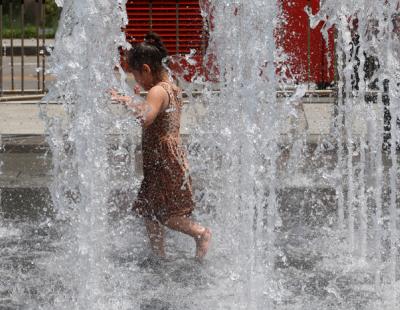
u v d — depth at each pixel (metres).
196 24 19.70
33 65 30.55
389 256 8.72
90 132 7.66
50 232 9.50
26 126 16.27
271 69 8.37
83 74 7.65
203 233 8.17
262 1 8.28
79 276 7.57
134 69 8.02
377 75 10.02
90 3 7.59
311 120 15.69
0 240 9.27
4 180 11.48
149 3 19.84
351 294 7.54
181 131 13.84
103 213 7.77
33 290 7.56
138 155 12.27
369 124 10.55
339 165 11.68
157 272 8.05
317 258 8.64
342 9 10.20
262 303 7.23
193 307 7.14
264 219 8.99
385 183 10.93
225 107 9.20
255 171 8.34
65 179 8.97
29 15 35.66
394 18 9.17
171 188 8.05
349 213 9.76
